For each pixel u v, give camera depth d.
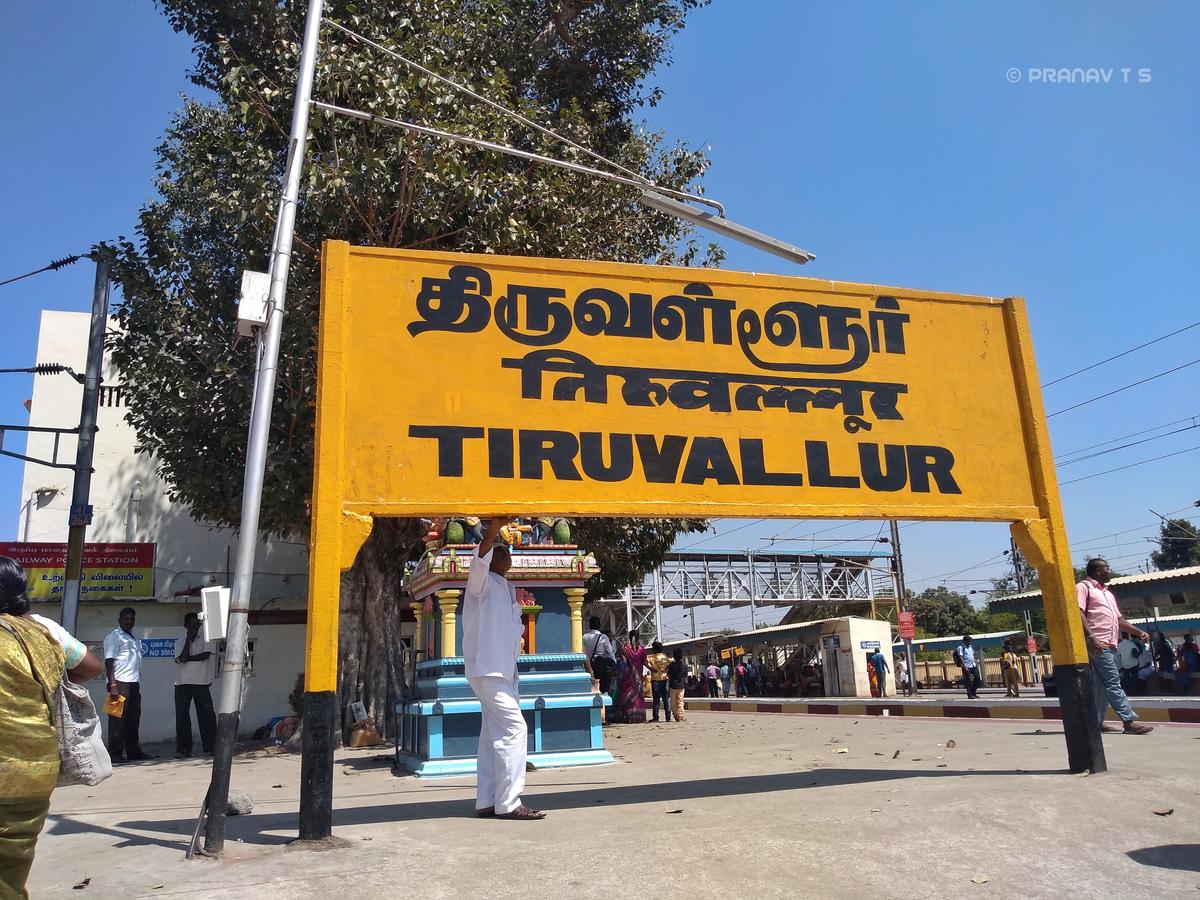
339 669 12.69
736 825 4.80
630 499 5.93
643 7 15.95
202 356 12.02
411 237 11.96
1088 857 4.39
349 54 11.12
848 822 4.82
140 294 11.98
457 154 11.11
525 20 15.32
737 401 6.38
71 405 17.66
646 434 6.09
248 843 4.75
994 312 7.21
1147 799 5.35
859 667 32.38
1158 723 10.58
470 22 13.06
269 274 5.44
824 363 6.67
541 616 8.48
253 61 12.99
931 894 3.91
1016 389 7.07
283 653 17.56
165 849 4.66
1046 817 4.96
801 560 41.78
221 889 3.83
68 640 3.48
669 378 6.25
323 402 5.33
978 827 4.76
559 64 16.17
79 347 17.94
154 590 16.84
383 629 12.95
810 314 6.74
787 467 6.36
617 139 15.85
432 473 5.50
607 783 6.81
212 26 13.49
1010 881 4.07
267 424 5.19
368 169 10.77
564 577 8.49
